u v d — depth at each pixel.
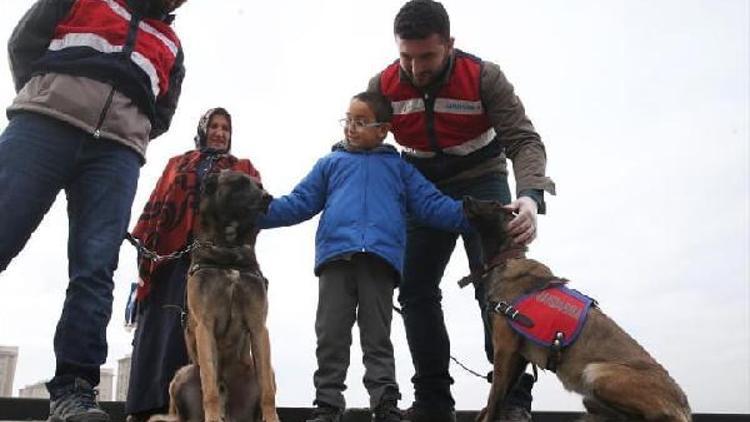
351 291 4.25
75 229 3.85
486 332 4.64
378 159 4.56
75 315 3.65
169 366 4.91
